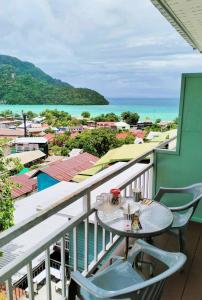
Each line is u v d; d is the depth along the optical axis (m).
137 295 1.32
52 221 6.57
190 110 3.22
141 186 3.29
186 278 2.33
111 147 29.53
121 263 1.91
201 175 3.33
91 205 2.18
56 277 5.21
